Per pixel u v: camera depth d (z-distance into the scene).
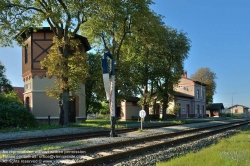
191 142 14.47
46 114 27.73
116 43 27.83
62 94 23.92
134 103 44.28
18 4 22.30
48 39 27.75
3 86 39.25
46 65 22.52
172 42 37.94
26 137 15.53
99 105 41.34
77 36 29.09
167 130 20.48
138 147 11.55
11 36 22.77
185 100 56.03
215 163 8.27
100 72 26.06
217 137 16.78
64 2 22.42
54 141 13.03
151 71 35.84
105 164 8.65
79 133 16.80
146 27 27.00
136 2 24.78
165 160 9.39
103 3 22.28
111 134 15.36
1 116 21.66
